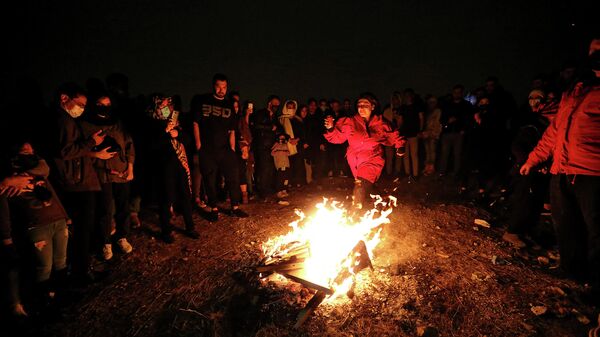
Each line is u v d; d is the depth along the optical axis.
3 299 2.94
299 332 2.85
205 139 5.18
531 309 2.99
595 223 2.99
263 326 2.95
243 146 6.13
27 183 2.79
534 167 3.80
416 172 8.16
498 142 5.97
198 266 4.01
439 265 3.85
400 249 4.27
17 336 2.88
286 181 7.64
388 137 4.72
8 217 2.77
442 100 8.42
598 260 3.03
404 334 2.80
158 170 4.55
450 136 7.73
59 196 3.53
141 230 5.05
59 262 3.27
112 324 3.04
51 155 3.28
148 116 4.52
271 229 5.05
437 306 3.12
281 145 6.88
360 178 4.69
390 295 3.31
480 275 3.60
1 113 3.19
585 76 3.13
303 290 3.41
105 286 3.59
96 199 3.99
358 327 2.89
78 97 3.36
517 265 3.79
